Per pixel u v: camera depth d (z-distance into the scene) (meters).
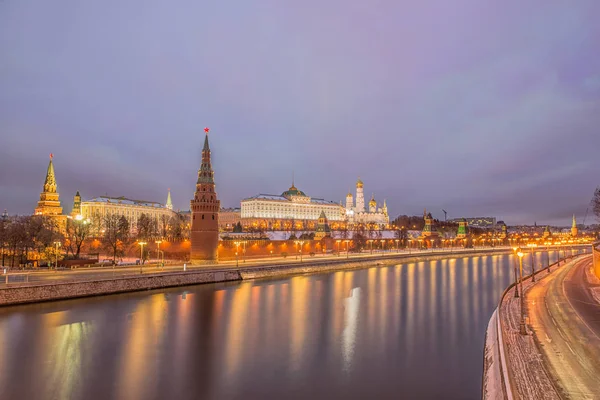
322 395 37.69
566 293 74.69
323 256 163.12
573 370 35.19
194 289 89.88
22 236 118.12
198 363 45.06
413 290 94.12
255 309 71.25
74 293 75.12
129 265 106.75
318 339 54.06
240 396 37.47
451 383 40.06
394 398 37.09
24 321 60.06
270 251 160.12
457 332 57.62
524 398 29.73
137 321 61.59
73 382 39.88
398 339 54.25
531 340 43.78
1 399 36.28
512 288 80.94
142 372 42.47
